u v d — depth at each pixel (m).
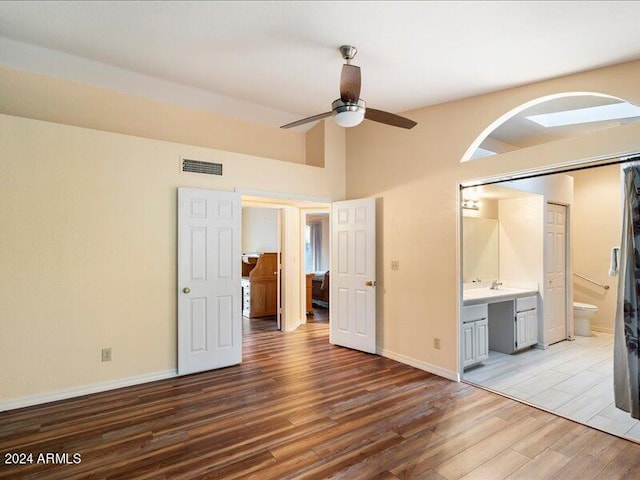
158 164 3.47
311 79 3.35
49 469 2.06
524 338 4.43
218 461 2.15
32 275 2.88
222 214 3.79
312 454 2.22
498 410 2.84
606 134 2.55
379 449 2.28
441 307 3.61
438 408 2.86
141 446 2.30
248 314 6.57
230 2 2.18
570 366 3.91
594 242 5.48
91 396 3.05
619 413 2.81
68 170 3.02
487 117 3.29
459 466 2.12
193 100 3.98
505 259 5.02
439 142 3.66
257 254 8.36
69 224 3.03
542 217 4.64
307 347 4.61
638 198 2.47
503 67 2.74
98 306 3.16
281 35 2.54
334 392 3.16
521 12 2.06
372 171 4.43
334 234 4.76
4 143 2.77
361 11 2.18
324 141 4.69
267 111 4.40
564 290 5.03
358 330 4.45
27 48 2.98
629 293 2.53
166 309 3.51
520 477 2.03
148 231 3.41
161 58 3.02
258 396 3.07
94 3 2.26
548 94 2.91
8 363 2.79
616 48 2.36
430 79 3.03
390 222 4.19
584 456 2.23
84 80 3.45
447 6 2.06
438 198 3.67
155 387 3.26
